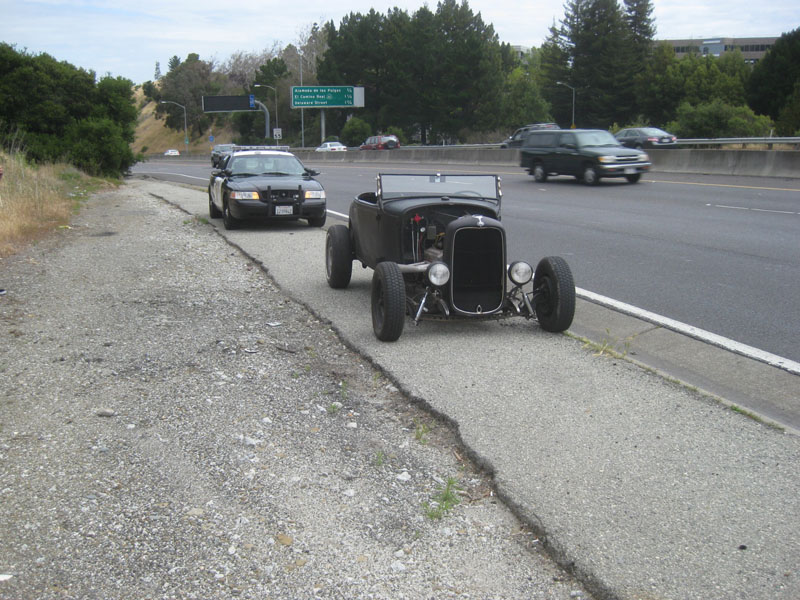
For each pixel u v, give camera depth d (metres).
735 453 4.37
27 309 7.89
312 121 96.25
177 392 5.52
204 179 36.91
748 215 15.59
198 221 15.97
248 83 128.75
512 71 118.62
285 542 3.59
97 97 33.69
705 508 3.77
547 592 3.24
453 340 6.75
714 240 12.55
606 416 4.92
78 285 9.18
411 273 7.03
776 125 64.69
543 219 15.84
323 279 9.67
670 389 5.39
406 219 7.17
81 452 4.50
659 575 3.26
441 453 4.57
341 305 8.20
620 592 3.16
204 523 3.75
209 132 121.75
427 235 7.16
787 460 4.27
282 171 15.35
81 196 21.91
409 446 4.67
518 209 17.83
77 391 5.50
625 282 9.38
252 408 5.24
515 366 5.96
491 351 6.38
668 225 14.52
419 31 86.06
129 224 15.32
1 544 3.55
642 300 8.38
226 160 15.86
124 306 8.13
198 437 4.74
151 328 7.26
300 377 5.91
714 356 6.37
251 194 14.09
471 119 83.75
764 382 5.72
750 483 4.02
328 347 6.77
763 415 5.09
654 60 90.94
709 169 26.94
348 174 34.88
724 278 9.49
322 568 3.39
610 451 4.41
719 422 4.80
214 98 87.00
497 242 6.68
